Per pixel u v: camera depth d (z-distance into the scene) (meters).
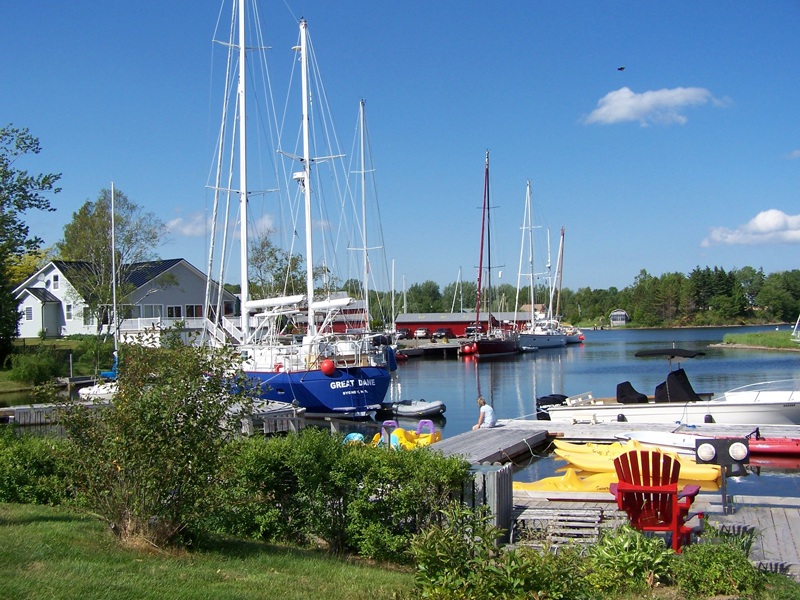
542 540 8.91
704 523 8.55
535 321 87.06
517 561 5.86
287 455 8.77
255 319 29.17
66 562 6.34
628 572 7.17
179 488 7.27
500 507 9.07
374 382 26.59
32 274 62.47
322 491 8.51
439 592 5.71
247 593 5.98
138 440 7.00
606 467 15.40
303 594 6.17
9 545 6.81
